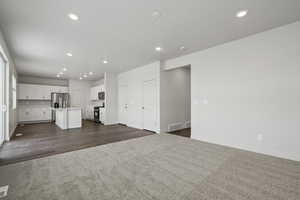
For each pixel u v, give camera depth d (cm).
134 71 617
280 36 274
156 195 168
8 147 345
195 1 201
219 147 341
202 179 202
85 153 304
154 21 253
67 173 219
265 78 293
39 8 213
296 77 258
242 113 326
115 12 225
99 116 777
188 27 274
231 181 197
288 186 184
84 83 926
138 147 344
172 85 541
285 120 270
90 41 334
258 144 303
